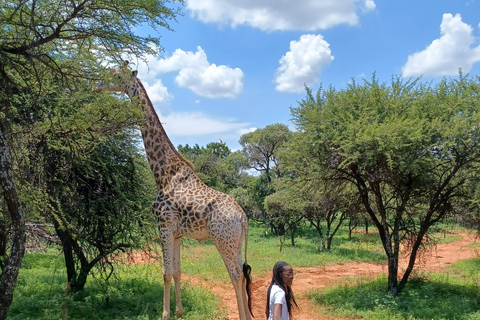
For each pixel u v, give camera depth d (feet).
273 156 114.83
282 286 13.32
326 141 30.04
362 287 34.81
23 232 17.46
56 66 20.66
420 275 39.70
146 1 18.99
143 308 27.20
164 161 25.99
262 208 94.48
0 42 19.63
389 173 29.37
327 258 57.21
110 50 20.21
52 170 27.25
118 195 30.04
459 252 66.13
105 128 22.67
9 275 16.89
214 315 26.58
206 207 24.16
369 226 113.60
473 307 28.58
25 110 26.45
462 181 30.09
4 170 16.85
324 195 36.65
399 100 31.09
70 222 27.86
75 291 30.89
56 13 18.63
